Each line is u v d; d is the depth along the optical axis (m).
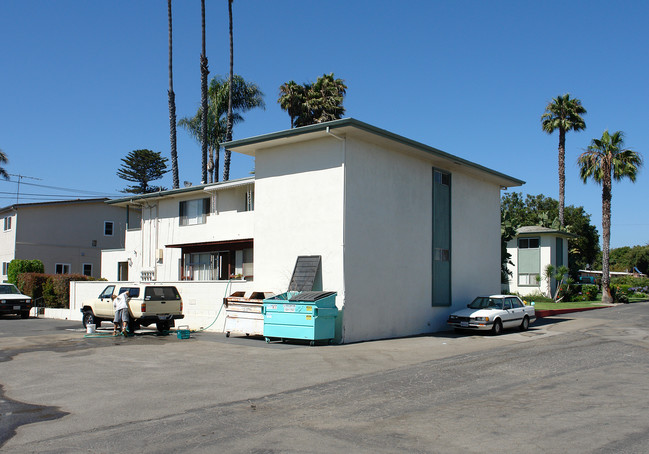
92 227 42.44
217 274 28.11
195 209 29.86
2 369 12.27
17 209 38.72
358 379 10.85
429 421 7.57
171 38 38.34
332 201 17.86
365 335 17.94
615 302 38.44
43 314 30.59
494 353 14.55
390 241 19.47
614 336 18.19
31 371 11.97
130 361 13.27
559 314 28.67
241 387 10.09
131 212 44.78
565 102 49.19
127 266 34.84
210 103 43.19
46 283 32.34
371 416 7.88
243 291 19.47
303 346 16.14
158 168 69.88
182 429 7.27
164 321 19.36
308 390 9.80
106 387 10.16
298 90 42.78
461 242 23.83
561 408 8.30
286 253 18.97
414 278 20.58
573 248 60.69
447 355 14.27
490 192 26.47
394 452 6.23
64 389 10.02
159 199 31.83
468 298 23.92
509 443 6.52
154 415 8.06
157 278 31.28
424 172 21.66
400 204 20.11
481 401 8.85
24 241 38.81
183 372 11.71
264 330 17.08
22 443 6.71
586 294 39.84
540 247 41.19
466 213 24.36
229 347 15.83
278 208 19.42
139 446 6.53
